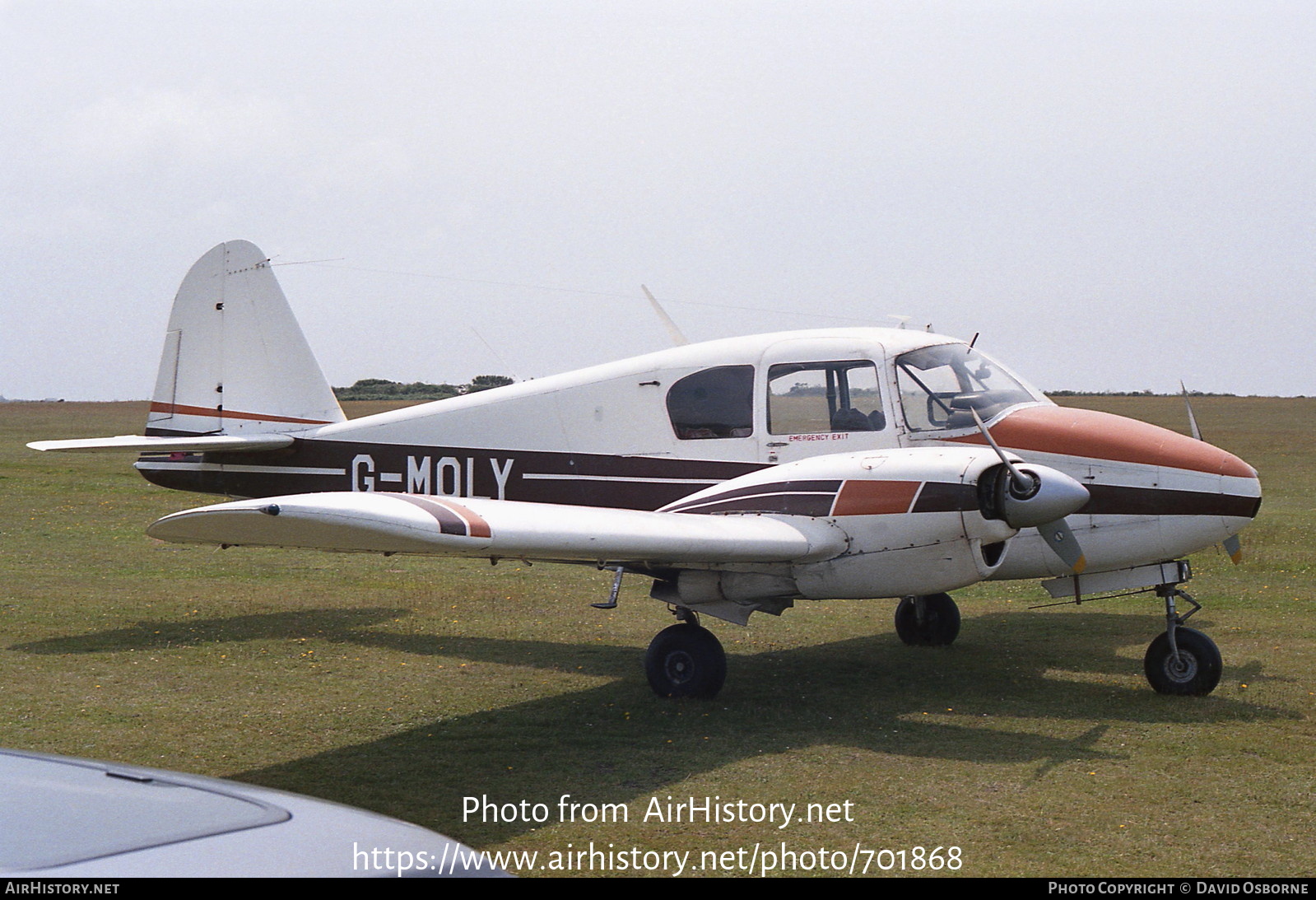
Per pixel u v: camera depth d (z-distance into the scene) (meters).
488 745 5.75
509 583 11.57
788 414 7.38
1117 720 6.21
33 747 5.62
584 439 8.02
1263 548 13.36
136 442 8.76
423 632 8.91
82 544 13.69
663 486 7.71
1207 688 6.67
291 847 2.18
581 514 6.06
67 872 1.99
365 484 8.97
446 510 5.25
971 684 7.14
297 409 9.50
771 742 5.82
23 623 8.94
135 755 5.51
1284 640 8.42
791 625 9.34
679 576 6.76
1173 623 6.79
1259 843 4.33
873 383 7.17
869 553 6.26
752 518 6.57
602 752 5.63
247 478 9.48
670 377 7.79
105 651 8.01
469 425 8.47
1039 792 4.95
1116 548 6.78
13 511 16.64
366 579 11.74
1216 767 5.29
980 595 10.99
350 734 5.93
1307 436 41.53
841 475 6.43
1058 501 5.92
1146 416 58.94
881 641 8.69
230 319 9.68
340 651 8.17
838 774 5.25
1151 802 4.81
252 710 6.44
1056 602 10.49
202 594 10.56
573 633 8.96
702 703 6.64
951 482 6.04
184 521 5.14
